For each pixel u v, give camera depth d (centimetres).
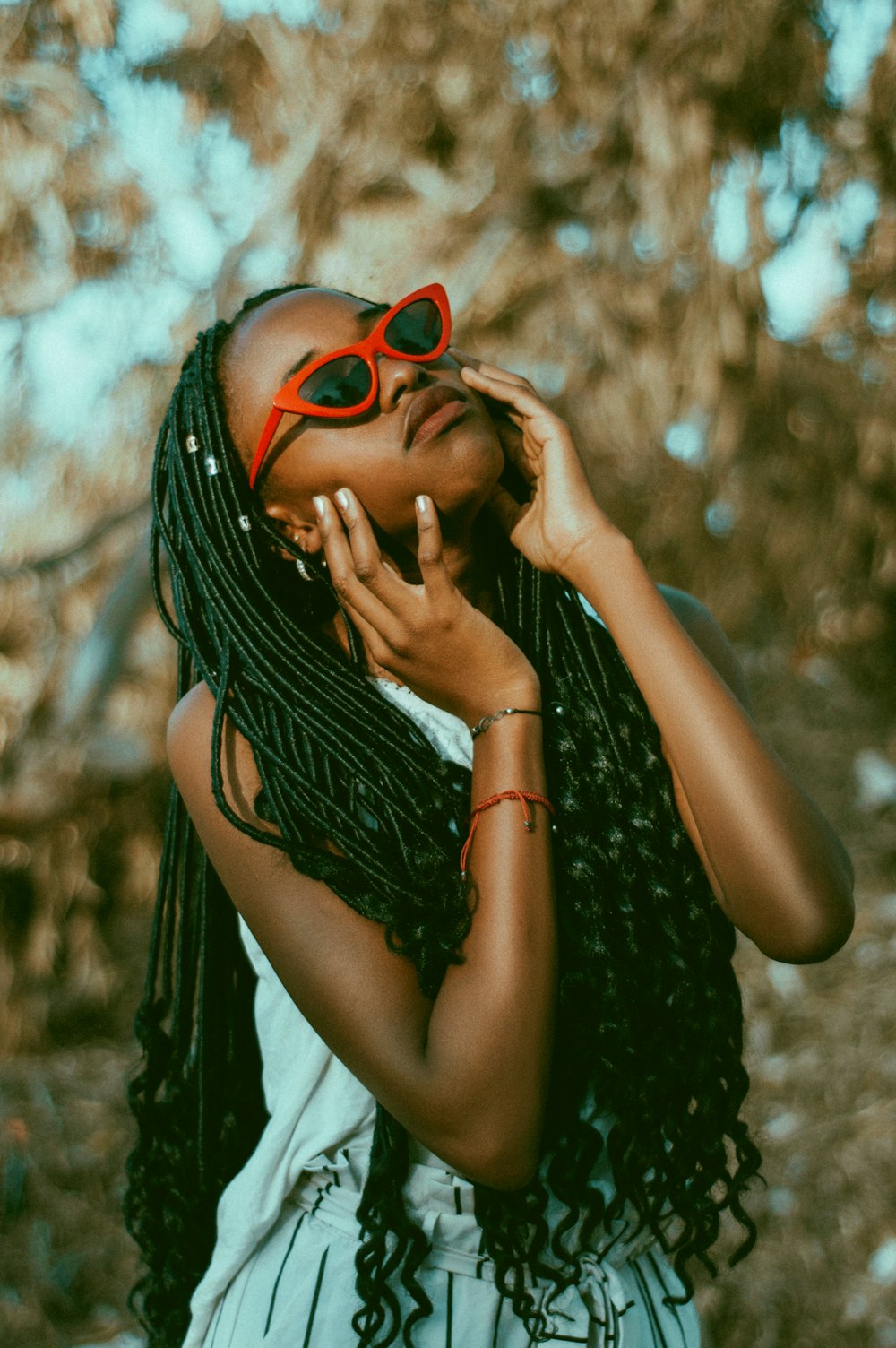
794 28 475
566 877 125
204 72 496
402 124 501
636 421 533
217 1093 144
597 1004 124
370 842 122
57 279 490
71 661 512
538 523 139
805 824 123
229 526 139
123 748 516
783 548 576
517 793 120
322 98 493
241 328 142
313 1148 128
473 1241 125
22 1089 441
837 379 551
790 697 798
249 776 129
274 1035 134
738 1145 135
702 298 505
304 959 120
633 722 137
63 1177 393
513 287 527
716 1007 130
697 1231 133
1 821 497
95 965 516
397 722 132
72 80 473
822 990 494
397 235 510
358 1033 117
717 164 494
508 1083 112
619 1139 126
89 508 525
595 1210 125
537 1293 126
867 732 772
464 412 131
